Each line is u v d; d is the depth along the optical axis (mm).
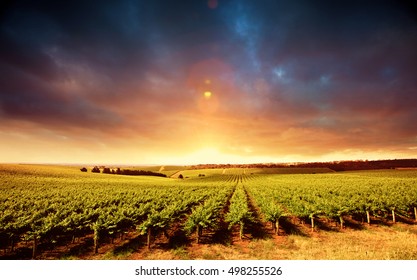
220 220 21391
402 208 19562
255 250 13367
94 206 23781
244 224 16766
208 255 12656
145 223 14055
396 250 12539
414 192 28734
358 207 19484
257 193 34062
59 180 57812
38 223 15742
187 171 150250
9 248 13992
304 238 15367
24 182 49156
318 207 19609
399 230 17203
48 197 31250
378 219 20484
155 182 74625
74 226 14844
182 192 40031
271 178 90625
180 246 14164
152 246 14289
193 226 15156
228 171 143750
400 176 79625
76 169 100500
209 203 22359
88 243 14883
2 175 58000
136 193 35844
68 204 23359
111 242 14828
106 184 56094
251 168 154000
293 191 36219
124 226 16047
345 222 19578
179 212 20531
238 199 26250
